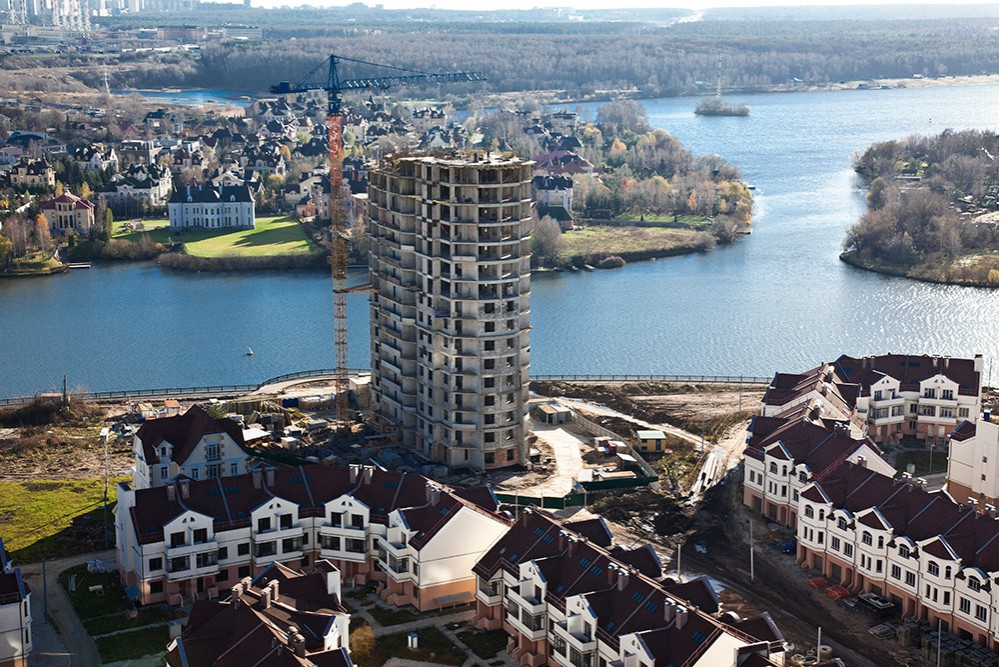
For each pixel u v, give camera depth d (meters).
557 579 182.75
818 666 160.38
